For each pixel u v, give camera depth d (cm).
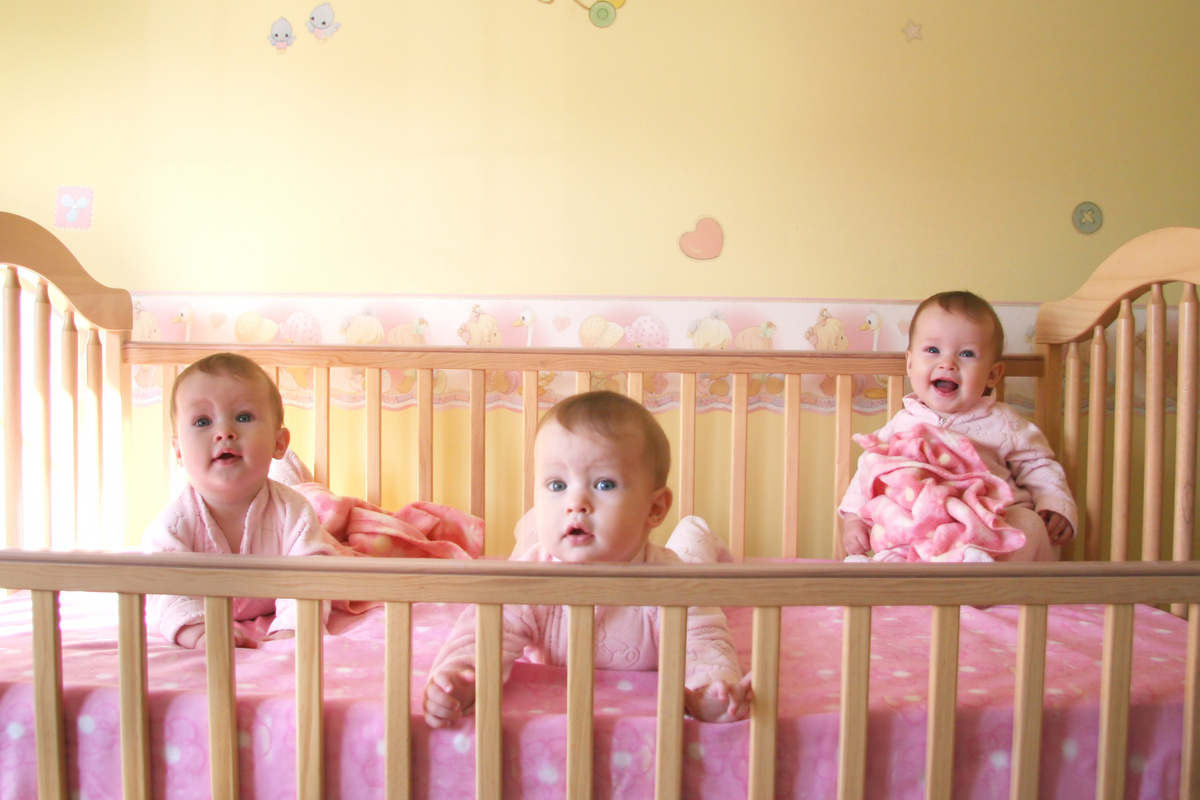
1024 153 175
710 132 174
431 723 83
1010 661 105
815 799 85
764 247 175
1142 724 90
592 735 81
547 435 93
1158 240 135
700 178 174
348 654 106
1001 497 142
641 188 174
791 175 174
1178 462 134
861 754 82
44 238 139
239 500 123
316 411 161
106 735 86
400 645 80
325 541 128
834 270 175
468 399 176
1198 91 175
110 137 173
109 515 156
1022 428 153
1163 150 175
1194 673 83
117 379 156
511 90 173
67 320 147
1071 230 176
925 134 174
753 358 161
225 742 82
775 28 173
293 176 174
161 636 113
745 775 84
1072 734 88
